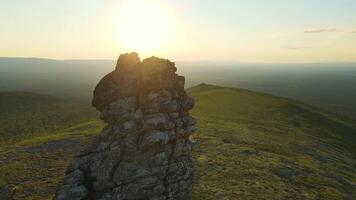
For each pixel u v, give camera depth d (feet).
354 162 194.59
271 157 159.22
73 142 180.55
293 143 199.31
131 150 80.89
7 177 134.31
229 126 215.92
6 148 173.06
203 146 165.37
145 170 79.82
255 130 216.95
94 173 78.89
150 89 86.53
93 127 216.54
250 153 161.07
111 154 80.33
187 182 87.45
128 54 90.07
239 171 134.82
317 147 203.92
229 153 156.97
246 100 326.85
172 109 86.58
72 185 76.54
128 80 86.63
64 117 488.02
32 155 160.35
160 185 80.89
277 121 257.34
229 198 111.24
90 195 77.61
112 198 77.15
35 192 121.70
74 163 81.00
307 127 256.93
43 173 139.03
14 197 118.42
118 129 82.69
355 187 143.74
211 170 134.82
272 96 365.61
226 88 409.28
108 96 86.53
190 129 90.63
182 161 86.74
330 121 291.17
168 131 84.48
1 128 415.03
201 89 419.95
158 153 82.12
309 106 362.53
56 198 75.10
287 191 122.01
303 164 157.58
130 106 84.43
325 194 124.88
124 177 78.59
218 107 291.38
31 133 384.88
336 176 151.64
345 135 266.36
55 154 162.30
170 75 89.86
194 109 277.44
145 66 87.76
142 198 78.79
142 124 83.15
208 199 110.42
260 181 127.13
